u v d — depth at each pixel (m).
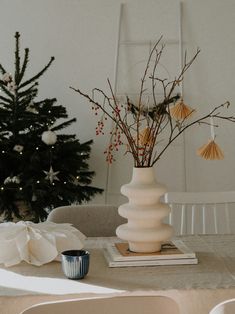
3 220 3.41
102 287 1.45
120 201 3.90
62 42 3.91
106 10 3.89
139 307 1.17
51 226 1.85
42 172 3.38
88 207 2.37
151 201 1.72
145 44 3.89
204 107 3.88
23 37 3.92
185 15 3.88
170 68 3.88
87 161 3.91
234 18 3.87
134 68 3.89
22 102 3.40
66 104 3.92
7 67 3.92
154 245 1.72
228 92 3.88
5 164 3.38
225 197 2.52
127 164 3.88
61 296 1.39
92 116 3.90
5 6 3.91
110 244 1.87
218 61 3.88
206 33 3.88
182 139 3.85
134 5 3.89
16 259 1.69
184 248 1.78
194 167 3.89
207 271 1.61
